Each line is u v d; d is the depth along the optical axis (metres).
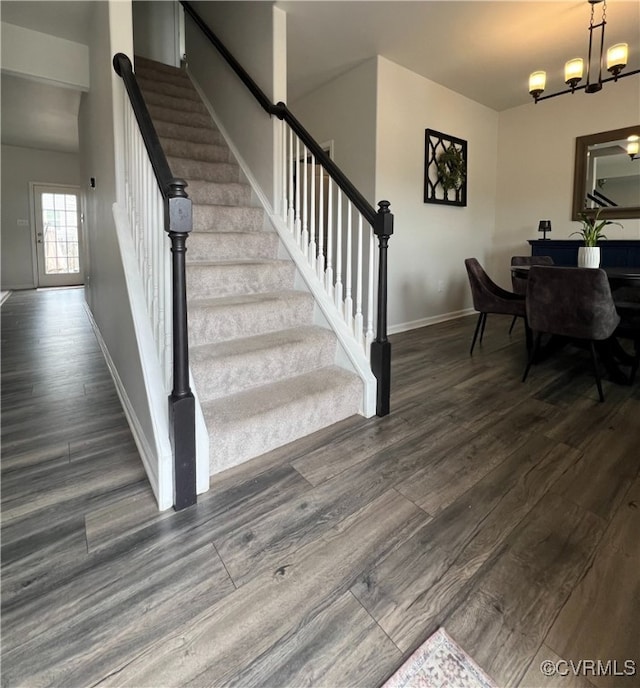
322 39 3.63
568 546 1.40
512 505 1.61
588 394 2.73
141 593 1.21
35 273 7.82
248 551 1.38
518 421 2.33
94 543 1.41
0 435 2.16
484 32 3.52
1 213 7.40
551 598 1.20
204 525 1.50
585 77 4.46
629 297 3.52
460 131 5.06
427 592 1.22
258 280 2.77
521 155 5.45
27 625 1.11
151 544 1.40
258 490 1.70
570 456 1.96
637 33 3.50
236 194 3.39
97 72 2.72
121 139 2.32
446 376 3.10
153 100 3.71
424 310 5.01
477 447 2.04
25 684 0.97
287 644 1.07
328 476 1.80
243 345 2.28
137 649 1.05
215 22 3.78
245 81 3.23
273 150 3.17
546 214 5.29
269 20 3.10
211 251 2.86
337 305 2.67
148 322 1.98
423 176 4.68
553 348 3.44
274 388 2.20
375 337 2.58
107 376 3.03
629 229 4.62
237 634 1.09
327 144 4.61
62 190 7.92
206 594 1.21
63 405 2.53
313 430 2.17
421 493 1.69
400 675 0.99
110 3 2.22
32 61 2.94
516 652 1.04
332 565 1.32
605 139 4.72
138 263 2.14
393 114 4.24
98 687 0.96
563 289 2.63
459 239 5.32
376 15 3.24
